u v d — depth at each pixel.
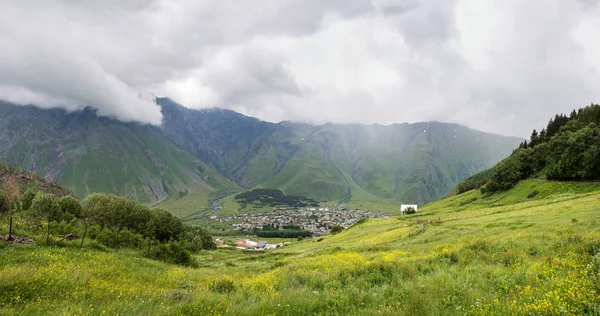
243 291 16.66
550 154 98.69
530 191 88.75
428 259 21.83
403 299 12.27
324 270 22.78
